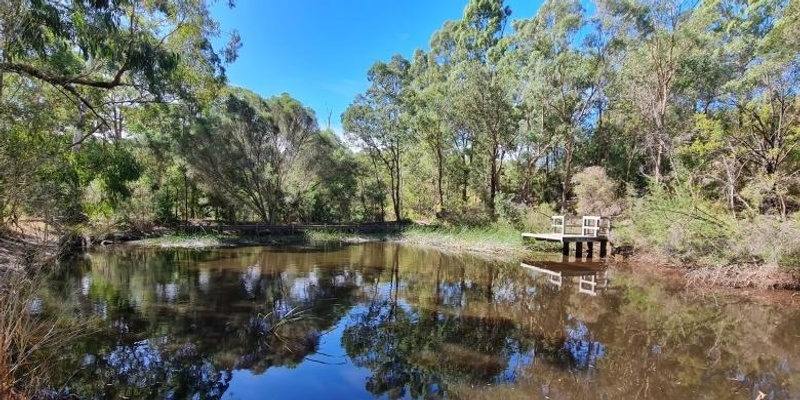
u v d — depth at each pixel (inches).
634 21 714.2
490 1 1018.7
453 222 983.0
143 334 240.8
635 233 554.9
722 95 641.0
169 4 335.3
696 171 542.6
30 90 308.2
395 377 196.7
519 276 469.4
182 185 933.8
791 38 474.9
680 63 675.4
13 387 156.0
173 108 676.1
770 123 573.0
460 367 210.2
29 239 213.6
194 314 282.7
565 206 893.2
